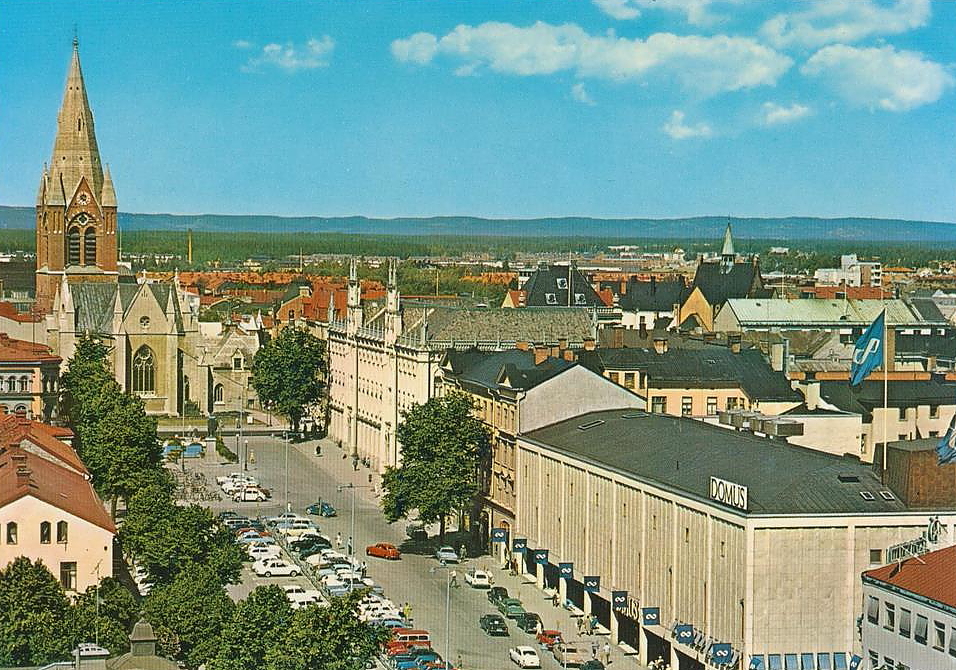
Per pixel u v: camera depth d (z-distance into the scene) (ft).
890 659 397.60
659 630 476.13
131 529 483.51
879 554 428.56
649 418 582.35
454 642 502.38
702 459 492.13
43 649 364.17
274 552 630.33
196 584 410.52
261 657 369.50
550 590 585.63
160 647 382.42
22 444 527.40
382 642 407.64
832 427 601.62
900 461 436.76
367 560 638.12
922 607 382.63
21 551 432.25
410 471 650.43
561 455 572.92
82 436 655.76
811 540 424.87
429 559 644.69
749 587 422.00
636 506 501.97
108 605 390.01
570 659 479.41
